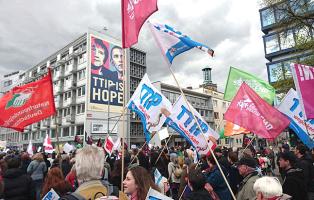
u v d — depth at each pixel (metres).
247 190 4.44
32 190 5.39
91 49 48.47
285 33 15.85
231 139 63.88
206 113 69.06
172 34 5.07
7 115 6.70
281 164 4.74
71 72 51.91
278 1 15.34
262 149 18.23
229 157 6.93
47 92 6.95
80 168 2.54
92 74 47.84
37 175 8.56
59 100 54.94
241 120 5.77
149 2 4.33
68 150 14.54
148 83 7.09
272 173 15.52
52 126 56.03
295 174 4.46
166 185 6.08
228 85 9.43
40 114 6.84
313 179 5.48
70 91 52.53
